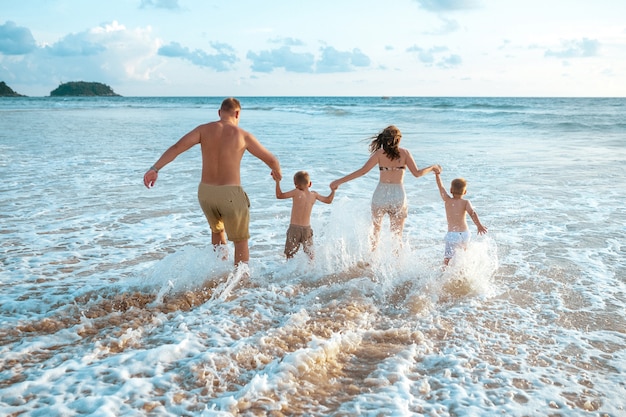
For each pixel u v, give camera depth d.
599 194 10.02
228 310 4.59
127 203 9.30
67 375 3.39
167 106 74.31
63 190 10.43
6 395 3.14
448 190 10.53
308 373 3.51
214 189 5.29
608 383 3.52
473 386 3.44
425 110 44.41
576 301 5.00
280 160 14.70
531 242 6.99
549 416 3.12
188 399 3.15
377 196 6.36
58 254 6.42
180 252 5.57
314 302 4.90
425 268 5.88
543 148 17.73
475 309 4.80
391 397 3.27
